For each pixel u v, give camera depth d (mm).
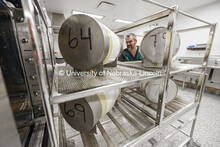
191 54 3191
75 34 517
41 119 627
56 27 1519
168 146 1134
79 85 465
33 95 614
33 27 257
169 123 814
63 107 670
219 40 2654
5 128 248
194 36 3133
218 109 1875
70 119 678
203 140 1197
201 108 1912
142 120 900
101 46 482
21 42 526
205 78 1017
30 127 586
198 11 2986
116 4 2826
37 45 271
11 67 462
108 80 548
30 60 571
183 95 2568
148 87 993
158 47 819
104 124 1466
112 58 801
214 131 1335
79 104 583
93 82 509
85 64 549
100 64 636
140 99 1227
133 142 615
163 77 659
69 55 565
